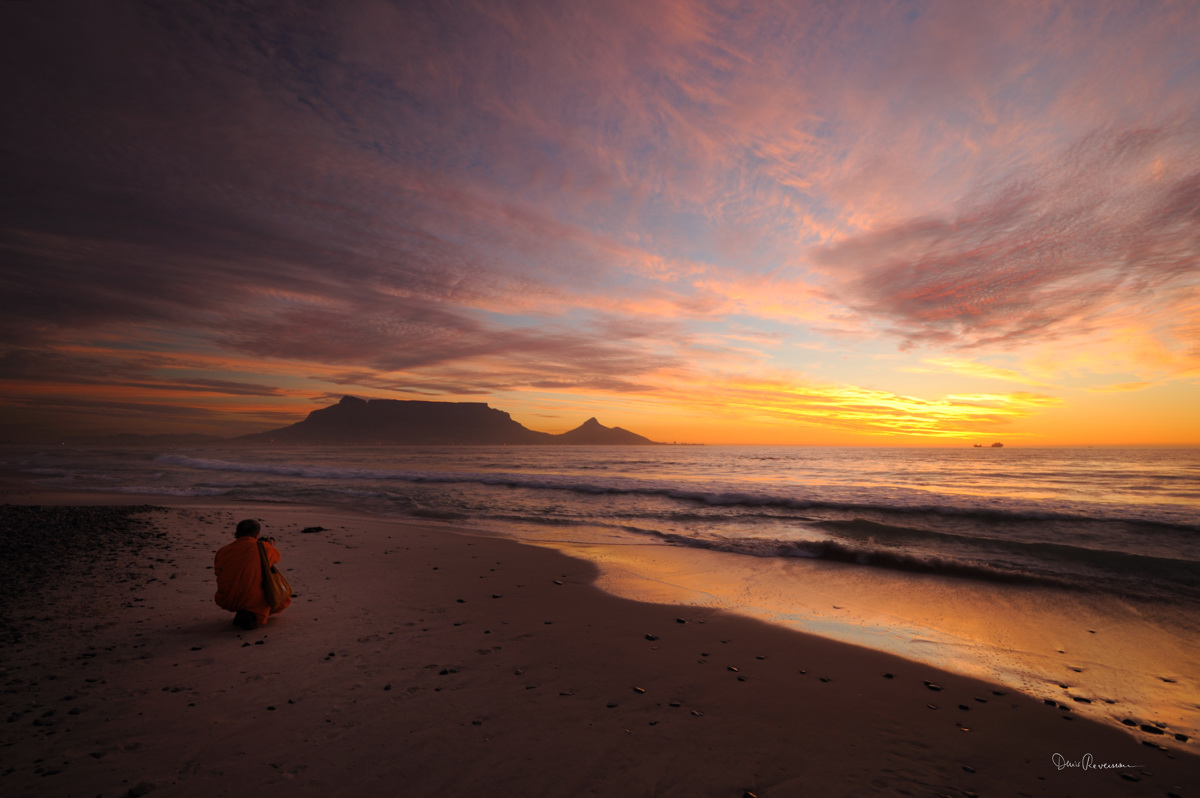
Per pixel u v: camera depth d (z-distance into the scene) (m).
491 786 2.95
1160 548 11.72
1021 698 4.66
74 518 12.72
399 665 4.83
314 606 6.75
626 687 4.54
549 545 12.26
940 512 16.72
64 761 3.04
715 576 9.44
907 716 4.21
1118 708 4.54
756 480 35.09
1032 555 11.21
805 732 3.84
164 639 5.30
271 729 3.54
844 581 9.12
